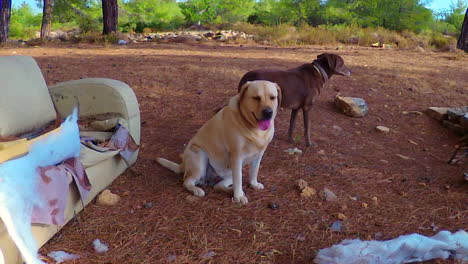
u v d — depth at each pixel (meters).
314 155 4.70
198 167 3.55
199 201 3.47
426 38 17.72
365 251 2.68
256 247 2.88
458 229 3.21
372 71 9.47
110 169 3.59
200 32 19.83
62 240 2.85
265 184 3.88
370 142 5.30
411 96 7.38
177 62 9.61
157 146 4.76
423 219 3.36
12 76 3.37
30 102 3.46
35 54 10.91
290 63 10.03
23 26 36.91
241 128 3.23
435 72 9.73
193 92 6.98
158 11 37.38
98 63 9.30
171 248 2.84
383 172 4.35
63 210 2.60
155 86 7.20
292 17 31.22
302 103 4.70
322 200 3.61
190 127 5.43
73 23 37.38
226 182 3.70
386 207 3.55
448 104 6.98
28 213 2.32
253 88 3.09
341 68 4.75
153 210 3.31
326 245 2.94
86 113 3.90
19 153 2.35
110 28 17.16
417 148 5.22
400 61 11.46
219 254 2.79
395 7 26.89
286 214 3.34
